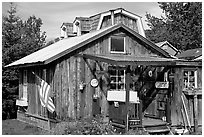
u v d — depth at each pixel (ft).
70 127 44.55
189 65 47.47
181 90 47.14
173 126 46.88
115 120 45.06
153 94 51.42
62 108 46.83
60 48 51.80
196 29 114.32
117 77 50.72
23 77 59.62
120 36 52.03
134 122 43.47
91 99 48.60
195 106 46.47
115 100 44.98
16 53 71.26
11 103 67.21
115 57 47.80
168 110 47.19
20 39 76.13
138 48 53.47
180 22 118.62
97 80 49.26
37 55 55.88
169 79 48.34
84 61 48.73
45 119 49.37
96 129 43.91
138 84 51.88
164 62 45.70
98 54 50.08
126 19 70.44
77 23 67.87
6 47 72.13
